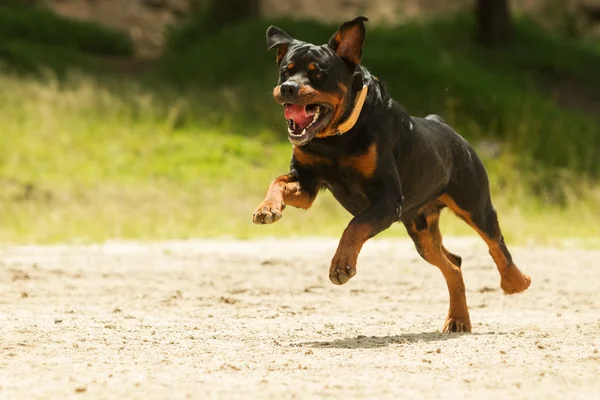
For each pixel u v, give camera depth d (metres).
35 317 10.13
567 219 22.34
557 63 31.53
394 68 27.45
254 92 27.39
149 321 10.03
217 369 7.34
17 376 7.00
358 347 8.43
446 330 9.66
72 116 25.38
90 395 6.44
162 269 14.32
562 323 10.11
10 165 22.48
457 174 9.66
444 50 30.22
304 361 7.69
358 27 8.54
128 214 20.03
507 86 28.73
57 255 15.48
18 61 28.27
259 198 22.22
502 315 11.01
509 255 9.99
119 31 33.84
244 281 13.51
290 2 39.31
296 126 8.41
